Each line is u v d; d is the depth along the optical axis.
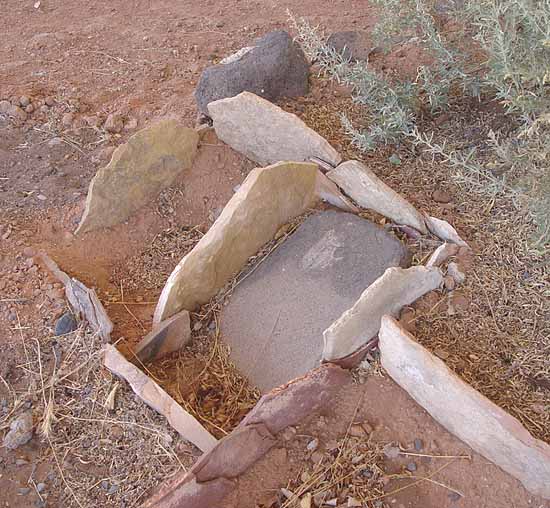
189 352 3.31
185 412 2.83
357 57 4.54
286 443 2.87
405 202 3.44
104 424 2.97
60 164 4.29
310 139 3.64
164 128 3.75
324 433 2.88
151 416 2.94
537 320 3.04
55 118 4.60
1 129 4.52
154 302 3.52
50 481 2.87
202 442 2.78
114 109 4.63
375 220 3.61
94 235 3.80
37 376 3.16
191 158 3.99
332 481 2.76
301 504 2.70
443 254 3.24
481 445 2.66
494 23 3.44
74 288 3.29
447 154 3.83
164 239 3.84
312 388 2.84
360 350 2.96
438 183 3.72
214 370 3.22
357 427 2.87
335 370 2.88
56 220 3.87
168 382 3.14
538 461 2.46
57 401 3.08
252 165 4.02
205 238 3.27
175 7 5.86
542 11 3.04
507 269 3.23
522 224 3.38
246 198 3.30
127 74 4.97
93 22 5.68
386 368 2.95
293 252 3.56
